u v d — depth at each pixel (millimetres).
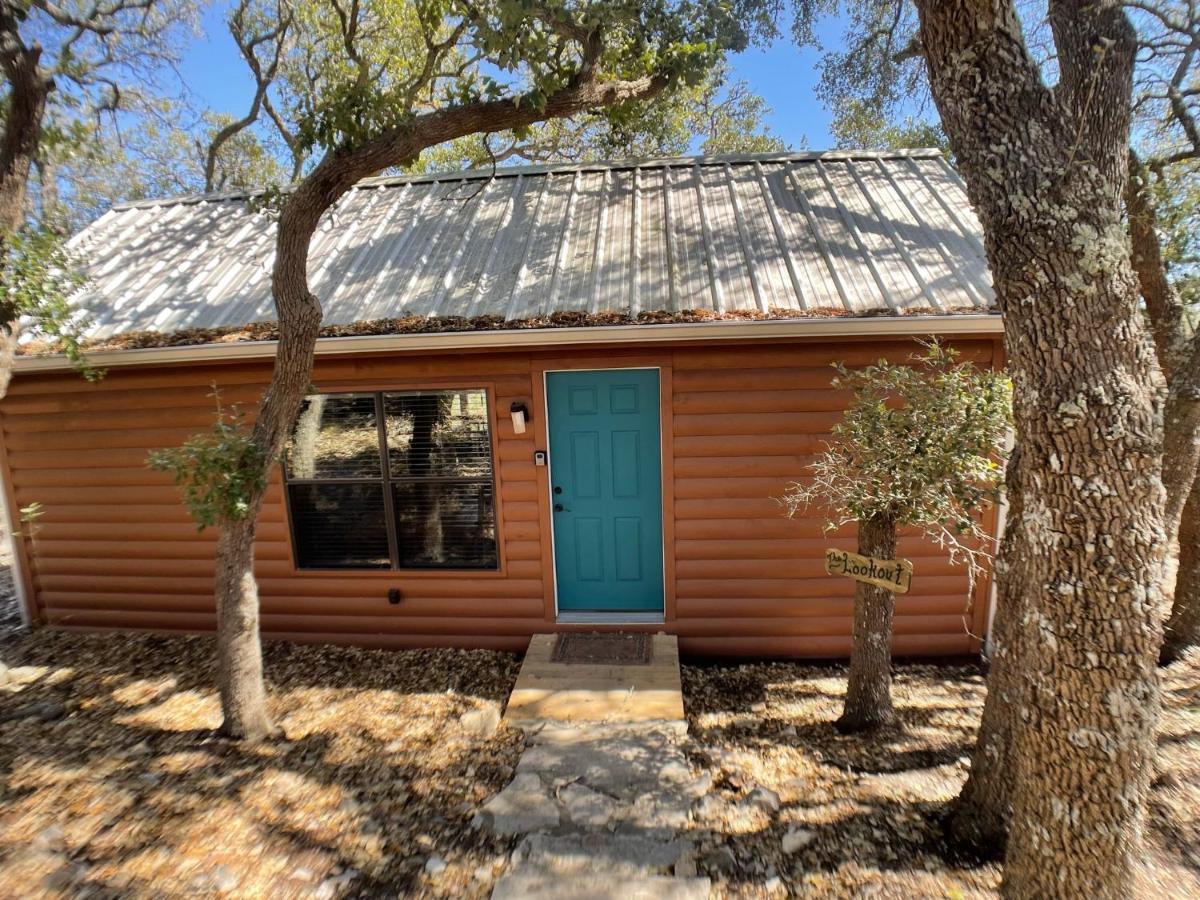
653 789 3801
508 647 5910
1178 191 5953
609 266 5852
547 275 5816
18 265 4918
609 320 5117
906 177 6793
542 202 6957
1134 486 2188
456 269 6043
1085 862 2396
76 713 4785
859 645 4387
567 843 3395
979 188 2416
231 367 5883
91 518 6375
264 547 6074
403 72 11680
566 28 4438
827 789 3801
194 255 6914
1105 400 2176
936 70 2541
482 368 5605
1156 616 2252
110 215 7840
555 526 5879
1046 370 2262
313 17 11930
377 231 6727
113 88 8570
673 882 3119
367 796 3789
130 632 6461
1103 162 3361
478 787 3902
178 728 4531
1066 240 2207
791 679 5355
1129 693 2273
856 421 4055
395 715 4750
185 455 4012
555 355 5520
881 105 6555
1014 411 2453
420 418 5758
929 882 3047
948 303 4969
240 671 4289
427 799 3787
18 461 6387
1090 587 2242
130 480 6242
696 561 5668
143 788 3709
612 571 5918
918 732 4422
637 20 4848
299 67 13203
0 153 5105
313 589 6055
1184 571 5246
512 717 4555
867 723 4414
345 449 5875
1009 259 2322
